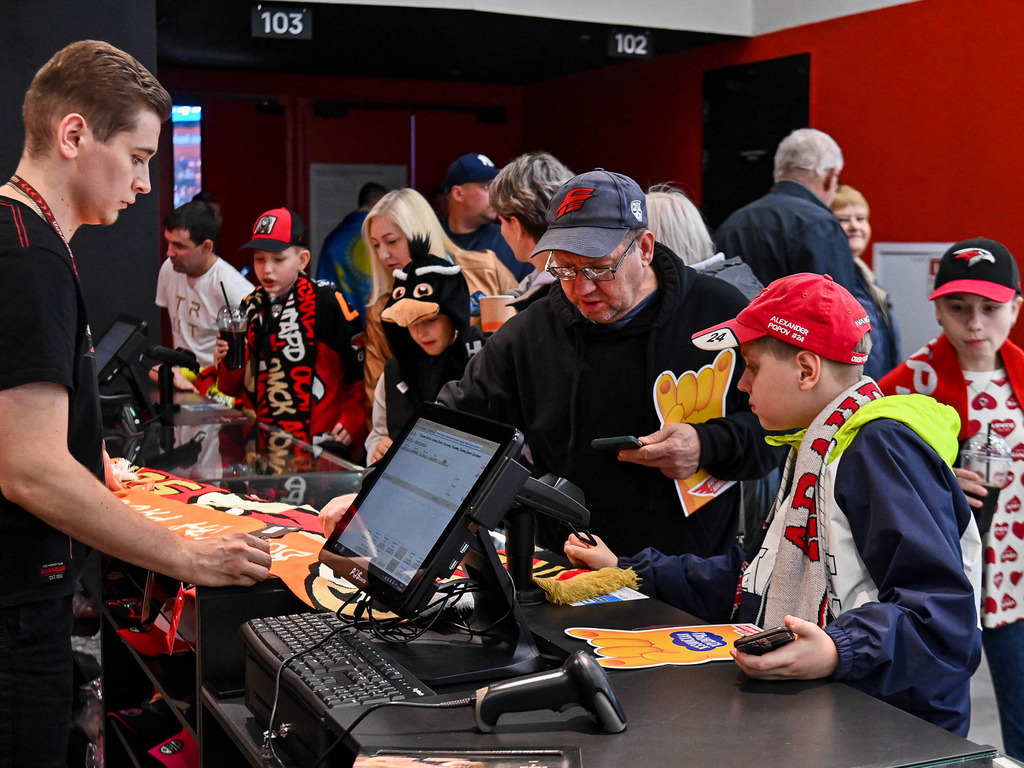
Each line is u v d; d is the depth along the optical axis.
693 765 0.98
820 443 1.45
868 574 1.40
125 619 2.18
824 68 5.88
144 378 3.28
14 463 1.51
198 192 8.51
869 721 1.09
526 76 8.71
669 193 2.78
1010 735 2.61
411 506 1.38
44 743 1.65
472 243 4.24
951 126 5.09
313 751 1.16
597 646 1.34
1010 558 2.60
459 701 1.13
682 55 7.11
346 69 8.29
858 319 1.50
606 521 2.14
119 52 1.69
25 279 1.52
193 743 2.03
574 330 2.13
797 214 3.72
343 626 1.39
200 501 2.06
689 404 2.09
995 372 2.68
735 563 1.70
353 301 7.45
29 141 1.67
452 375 2.91
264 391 3.80
